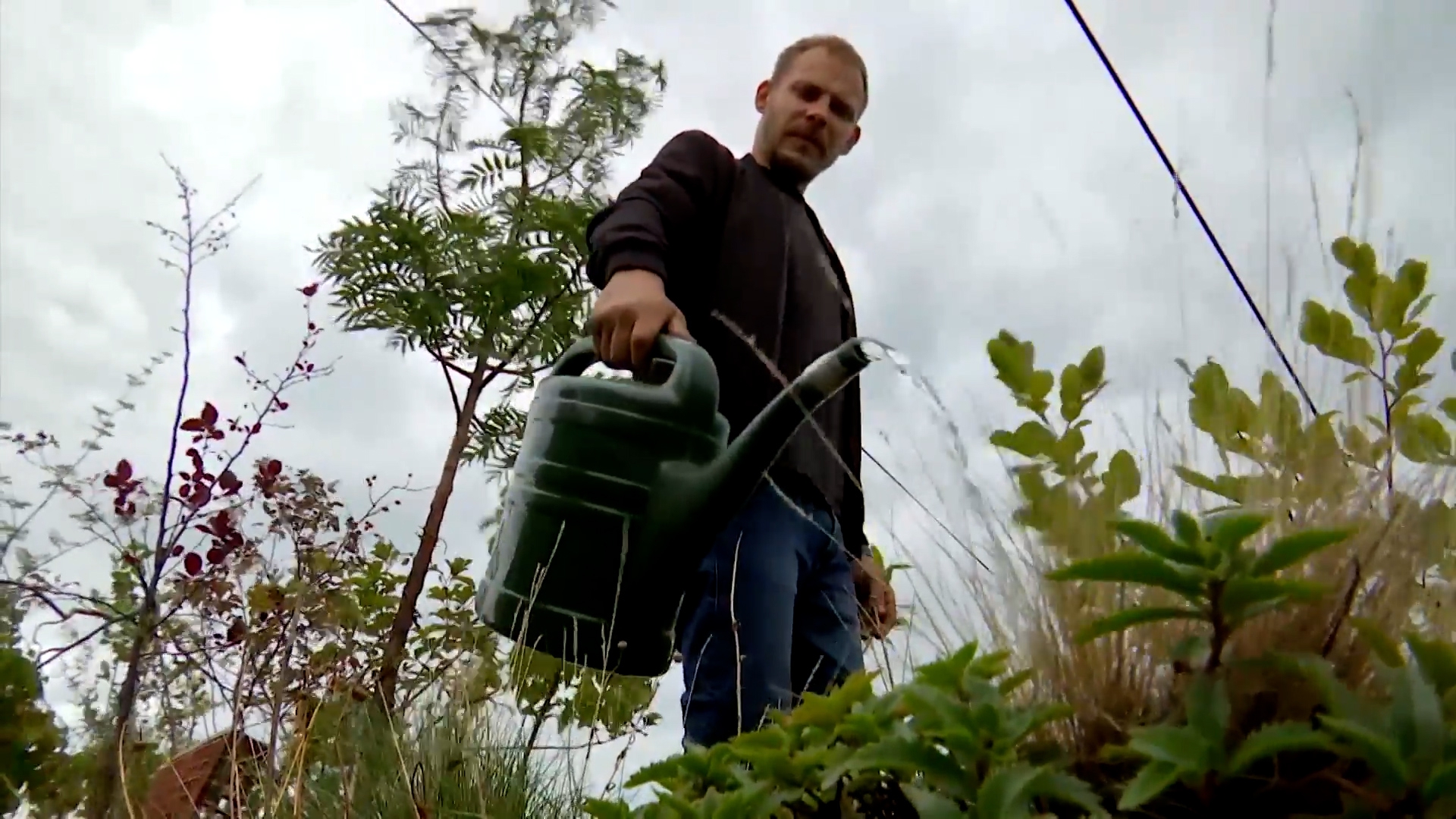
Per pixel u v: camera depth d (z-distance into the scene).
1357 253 0.73
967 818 0.51
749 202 1.59
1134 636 0.60
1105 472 0.69
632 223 1.38
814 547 1.45
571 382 1.29
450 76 3.65
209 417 2.37
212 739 1.90
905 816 0.64
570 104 3.73
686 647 1.33
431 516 2.87
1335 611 0.55
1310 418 0.68
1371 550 0.57
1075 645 0.62
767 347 1.49
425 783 1.47
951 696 0.58
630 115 3.85
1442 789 0.43
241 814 1.52
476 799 1.43
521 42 3.69
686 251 1.52
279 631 2.00
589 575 1.22
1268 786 0.50
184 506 2.22
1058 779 0.51
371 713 1.66
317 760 1.64
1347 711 0.47
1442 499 0.60
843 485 1.56
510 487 1.33
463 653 1.93
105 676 2.05
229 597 2.09
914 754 0.55
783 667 1.29
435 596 2.79
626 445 1.24
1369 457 0.65
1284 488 0.63
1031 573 0.67
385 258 3.19
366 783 1.50
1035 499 0.68
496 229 3.35
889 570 1.16
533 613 1.22
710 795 0.69
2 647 1.86
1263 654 0.54
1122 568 0.52
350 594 2.38
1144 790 0.48
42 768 1.76
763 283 1.52
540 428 1.30
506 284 3.22
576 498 1.23
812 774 0.63
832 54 1.79
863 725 0.61
